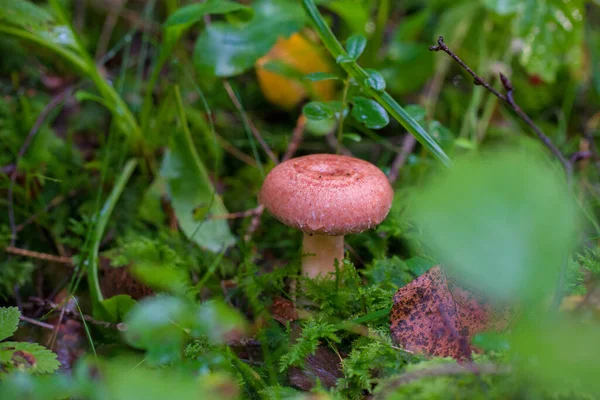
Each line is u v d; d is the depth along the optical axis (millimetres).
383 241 419
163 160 441
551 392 301
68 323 391
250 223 451
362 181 366
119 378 284
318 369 349
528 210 258
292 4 462
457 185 266
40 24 435
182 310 319
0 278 408
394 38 524
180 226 435
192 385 284
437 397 307
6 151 469
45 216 446
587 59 543
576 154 435
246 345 372
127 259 407
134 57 572
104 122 512
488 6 493
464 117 521
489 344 308
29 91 510
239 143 500
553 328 285
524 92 544
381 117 387
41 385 292
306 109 397
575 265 362
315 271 395
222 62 446
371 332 350
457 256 260
